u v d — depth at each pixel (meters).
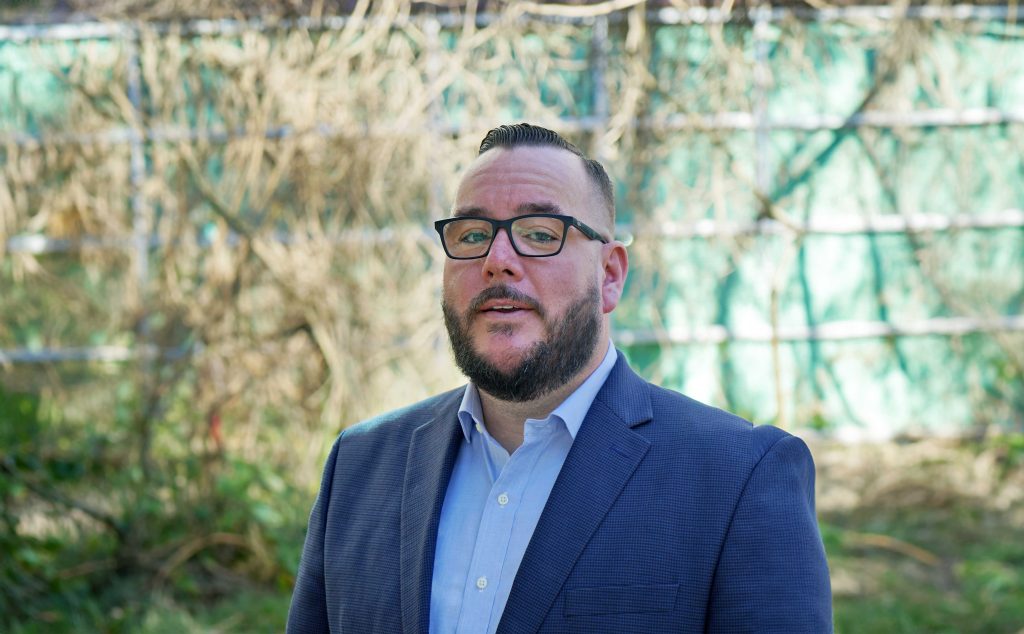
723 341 6.51
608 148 5.37
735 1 5.47
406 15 5.22
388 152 5.27
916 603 4.37
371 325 5.29
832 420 6.64
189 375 5.31
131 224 5.79
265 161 5.25
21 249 6.02
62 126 5.77
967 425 6.63
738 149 6.29
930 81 6.25
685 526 1.42
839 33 6.18
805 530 1.41
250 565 4.72
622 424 1.52
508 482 1.52
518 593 1.42
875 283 6.59
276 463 5.21
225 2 5.11
